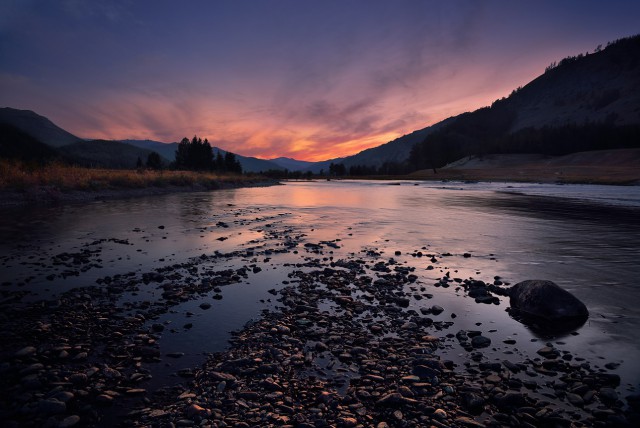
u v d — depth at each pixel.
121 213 20.80
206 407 4.02
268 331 6.03
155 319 6.49
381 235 15.39
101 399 4.11
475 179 102.06
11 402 4.05
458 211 24.73
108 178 35.06
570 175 92.75
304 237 14.73
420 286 8.60
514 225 18.27
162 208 23.75
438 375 4.78
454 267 10.30
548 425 3.82
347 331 6.11
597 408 4.09
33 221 17.27
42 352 5.16
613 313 6.92
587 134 188.62
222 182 54.78
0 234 14.11
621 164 124.88
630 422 3.81
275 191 49.06
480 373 4.84
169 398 4.20
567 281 8.90
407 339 5.85
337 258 11.27
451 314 6.94
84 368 4.80
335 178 133.62
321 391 4.40
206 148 88.38
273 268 10.03
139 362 5.00
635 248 12.72
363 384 4.57
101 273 9.27
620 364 5.07
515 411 4.04
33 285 8.22
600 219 20.45
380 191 52.03
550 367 4.96
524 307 7.04
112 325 6.17
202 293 7.91
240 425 3.72
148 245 12.67
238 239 14.01
